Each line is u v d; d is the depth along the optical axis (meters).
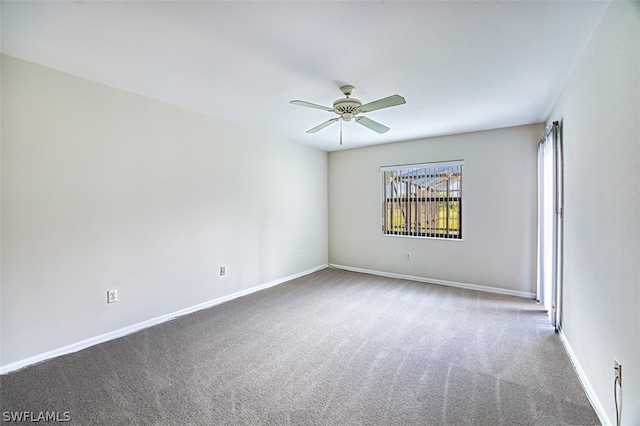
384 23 1.72
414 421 1.68
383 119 3.61
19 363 2.21
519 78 2.46
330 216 5.72
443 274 4.54
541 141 3.49
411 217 4.84
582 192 2.11
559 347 2.54
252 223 4.15
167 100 3.03
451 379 2.08
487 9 1.59
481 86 2.62
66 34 1.86
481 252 4.23
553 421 1.68
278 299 3.83
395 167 4.93
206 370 2.20
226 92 2.80
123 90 2.76
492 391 1.95
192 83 2.61
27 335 2.25
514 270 4.01
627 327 1.43
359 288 4.33
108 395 1.91
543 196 3.59
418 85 2.60
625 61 1.43
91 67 2.32
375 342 2.64
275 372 2.18
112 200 2.71
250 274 4.12
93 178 2.59
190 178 3.35
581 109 2.11
